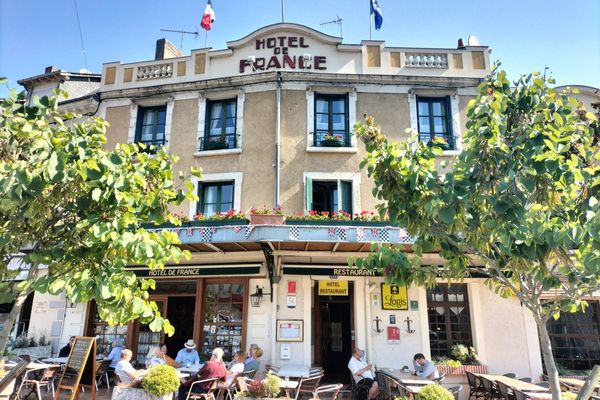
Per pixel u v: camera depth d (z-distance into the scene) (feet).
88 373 26.48
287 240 31.24
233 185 42.55
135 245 12.35
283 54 45.37
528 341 36.86
